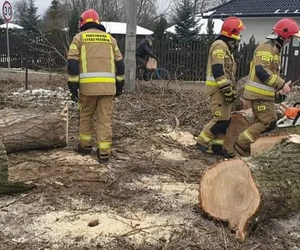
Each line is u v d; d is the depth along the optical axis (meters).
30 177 4.94
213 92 6.06
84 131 5.89
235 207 3.81
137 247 3.48
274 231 3.89
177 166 5.70
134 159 5.87
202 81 17.39
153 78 15.88
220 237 3.68
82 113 5.82
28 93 10.62
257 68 5.62
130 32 11.38
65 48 15.99
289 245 3.65
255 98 5.80
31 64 19.58
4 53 20.53
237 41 6.09
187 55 17.64
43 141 5.92
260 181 3.72
